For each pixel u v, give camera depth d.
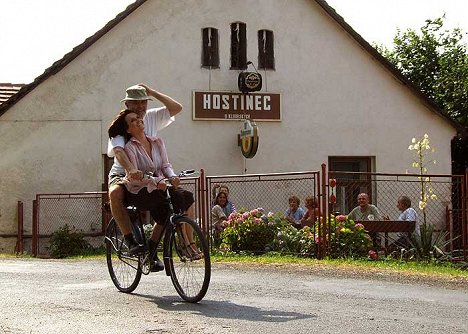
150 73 22.56
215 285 9.52
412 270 12.16
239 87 22.88
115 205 8.12
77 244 20.38
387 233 15.09
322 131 23.56
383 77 24.00
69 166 22.05
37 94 21.95
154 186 7.88
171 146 22.61
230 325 6.79
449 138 24.27
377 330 6.67
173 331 6.54
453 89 30.30
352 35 23.64
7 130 21.81
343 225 14.38
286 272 11.35
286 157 23.28
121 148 7.98
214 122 22.88
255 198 21.88
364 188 23.20
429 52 32.88
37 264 12.95
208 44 23.00
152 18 22.61
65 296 8.48
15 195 21.81
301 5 23.61
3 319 7.13
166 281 9.74
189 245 7.86
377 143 23.89
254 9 23.31
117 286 8.89
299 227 15.45
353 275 11.08
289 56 23.47
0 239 21.77
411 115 24.12
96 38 22.09
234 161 22.91
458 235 16.09
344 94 23.75
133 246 8.19
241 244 14.89
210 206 15.41
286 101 23.38
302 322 6.96
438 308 7.94
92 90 22.22
